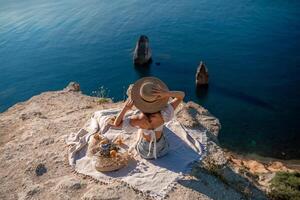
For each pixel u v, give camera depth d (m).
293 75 48.16
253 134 35.62
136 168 10.66
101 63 56.94
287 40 58.50
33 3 86.06
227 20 67.88
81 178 10.56
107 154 10.63
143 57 54.47
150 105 9.98
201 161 11.17
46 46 63.09
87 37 65.44
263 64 51.94
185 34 63.91
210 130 13.52
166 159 10.98
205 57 55.91
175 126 12.59
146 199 9.69
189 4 77.38
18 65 57.59
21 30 69.88
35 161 11.45
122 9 77.94
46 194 10.16
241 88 46.47
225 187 10.71
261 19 67.19
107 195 9.73
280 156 30.84
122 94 49.47
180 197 9.77
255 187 12.20
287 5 72.25
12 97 50.34
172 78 51.22
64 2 85.25
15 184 10.68
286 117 38.81
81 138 11.99
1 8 83.50
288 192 13.74
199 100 45.19
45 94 17.47
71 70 55.75
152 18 71.69
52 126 13.44
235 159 22.02
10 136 13.48
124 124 10.32
